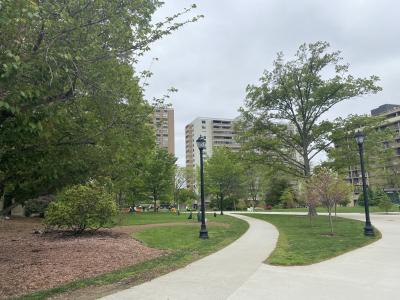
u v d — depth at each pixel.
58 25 7.07
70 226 18.05
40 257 11.85
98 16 8.11
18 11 5.90
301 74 33.25
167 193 56.66
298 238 16.44
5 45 6.24
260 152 35.31
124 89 9.14
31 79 6.58
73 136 8.52
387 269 9.36
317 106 33.44
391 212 40.66
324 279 8.23
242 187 67.38
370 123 32.16
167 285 7.76
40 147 7.71
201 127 139.12
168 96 13.65
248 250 12.84
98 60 8.15
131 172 11.42
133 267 9.95
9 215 29.12
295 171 34.72
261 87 34.16
